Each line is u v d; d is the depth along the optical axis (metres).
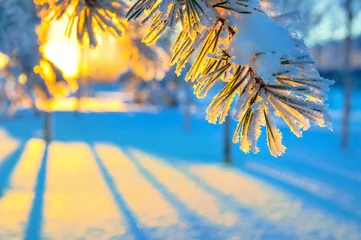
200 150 14.12
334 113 26.73
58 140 16.16
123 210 6.68
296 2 8.80
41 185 8.34
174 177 9.48
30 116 25.80
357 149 14.48
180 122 24.39
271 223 6.17
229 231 5.77
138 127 21.86
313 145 15.47
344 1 12.09
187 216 6.43
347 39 13.48
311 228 5.95
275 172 10.39
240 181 9.17
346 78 14.48
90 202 7.13
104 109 32.44
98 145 15.01
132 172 10.00
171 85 20.97
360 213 6.71
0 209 6.54
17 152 12.93
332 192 8.24
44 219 6.08
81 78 26.39
